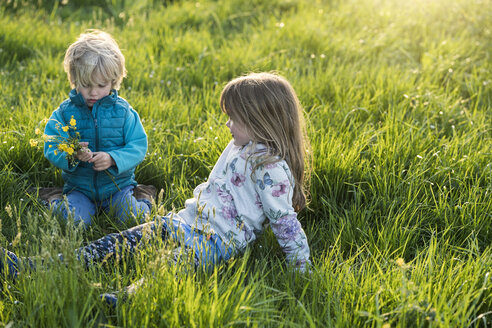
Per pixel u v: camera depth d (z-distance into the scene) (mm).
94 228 2871
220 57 5238
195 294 2146
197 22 6609
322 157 3260
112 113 2990
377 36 6051
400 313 2059
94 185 3082
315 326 2029
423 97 4332
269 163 2402
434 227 2887
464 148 3527
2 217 2855
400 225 2738
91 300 2051
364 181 3201
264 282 2379
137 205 2980
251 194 2473
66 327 1918
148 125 3771
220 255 2475
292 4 7219
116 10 6988
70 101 2996
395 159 3342
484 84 4699
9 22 5848
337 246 2719
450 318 2027
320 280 2332
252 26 6559
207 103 4301
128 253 2340
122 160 2951
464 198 3008
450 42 5617
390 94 4348
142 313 2006
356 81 4613
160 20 6496
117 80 2957
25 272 2234
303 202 2662
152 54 5438
